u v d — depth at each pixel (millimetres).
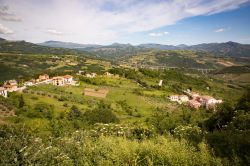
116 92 104938
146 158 6918
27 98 80438
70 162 6785
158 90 117438
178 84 138000
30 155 6336
